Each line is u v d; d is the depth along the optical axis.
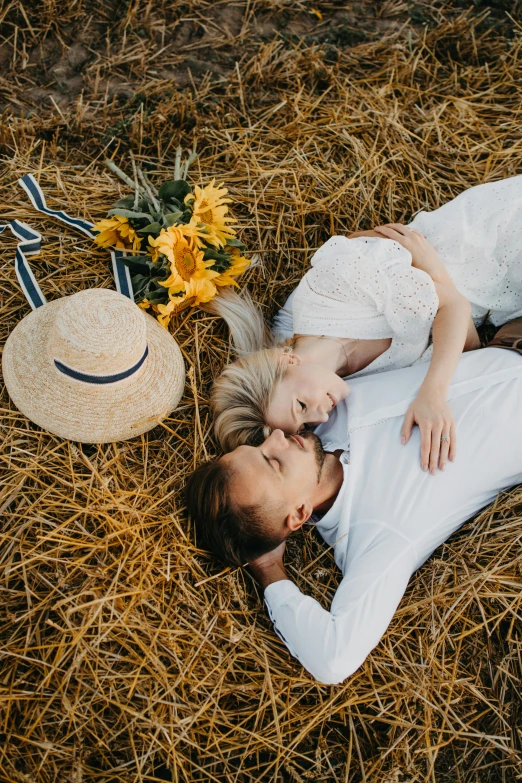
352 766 1.97
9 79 3.08
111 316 2.04
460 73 3.35
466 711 2.05
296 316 2.38
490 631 2.10
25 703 1.82
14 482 2.11
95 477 2.15
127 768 1.83
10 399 2.24
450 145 3.10
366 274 2.24
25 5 3.18
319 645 1.90
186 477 2.26
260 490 2.00
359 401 2.25
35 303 2.38
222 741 1.92
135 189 2.70
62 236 2.56
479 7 3.46
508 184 2.57
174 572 2.07
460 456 2.13
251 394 2.20
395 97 3.22
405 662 2.07
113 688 1.88
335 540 2.18
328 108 3.14
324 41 3.35
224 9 3.37
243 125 3.11
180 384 2.35
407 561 2.02
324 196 2.91
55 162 2.88
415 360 2.42
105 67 3.16
